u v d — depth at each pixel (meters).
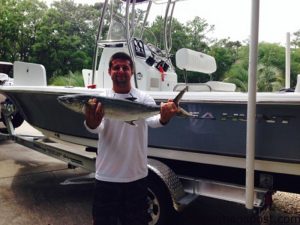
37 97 4.15
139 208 2.40
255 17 2.45
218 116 3.03
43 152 4.49
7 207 3.81
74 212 3.71
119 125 2.32
